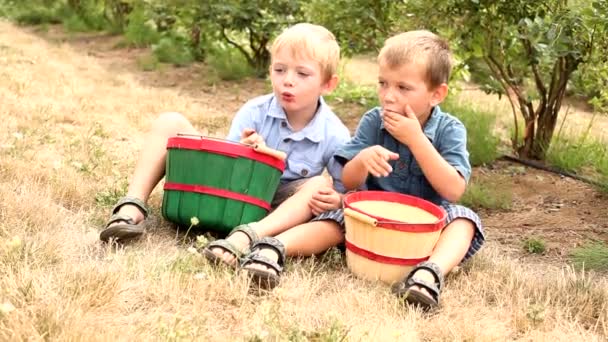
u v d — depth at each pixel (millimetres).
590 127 6273
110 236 3094
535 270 3385
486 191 4648
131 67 9469
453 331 2580
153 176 3434
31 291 2455
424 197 3375
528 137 5691
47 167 4035
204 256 2930
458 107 6375
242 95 8039
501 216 4375
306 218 3283
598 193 4867
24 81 6910
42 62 8711
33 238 3000
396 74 3100
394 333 2426
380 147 3088
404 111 3133
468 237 3098
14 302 2396
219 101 7672
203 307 2592
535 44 4762
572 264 3475
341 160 3408
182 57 9625
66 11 13812
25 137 4660
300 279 2906
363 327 2529
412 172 3338
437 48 3158
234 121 3588
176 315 2451
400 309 2744
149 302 2600
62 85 7160
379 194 3205
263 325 2479
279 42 3334
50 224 3277
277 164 3268
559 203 4652
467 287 2998
